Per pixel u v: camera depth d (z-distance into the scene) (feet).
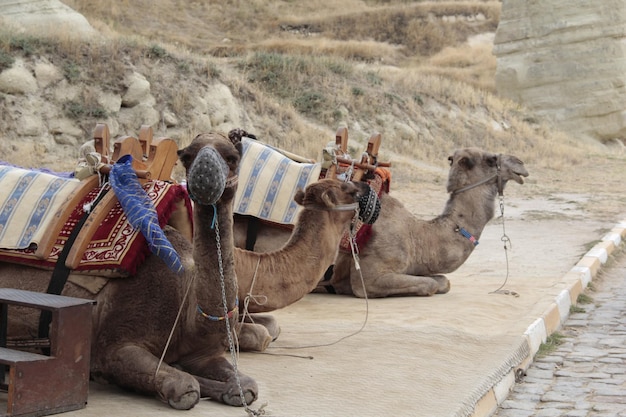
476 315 27.17
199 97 77.00
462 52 142.92
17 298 15.81
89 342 16.08
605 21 115.24
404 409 17.29
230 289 16.14
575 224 53.36
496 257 41.37
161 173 19.86
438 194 68.03
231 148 15.19
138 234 17.03
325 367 20.40
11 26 76.59
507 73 118.83
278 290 20.01
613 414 19.26
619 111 115.75
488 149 94.12
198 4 153.58
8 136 65.26
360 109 91.20
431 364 20.95
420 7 157.79
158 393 16.30
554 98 116.37
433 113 98.17
